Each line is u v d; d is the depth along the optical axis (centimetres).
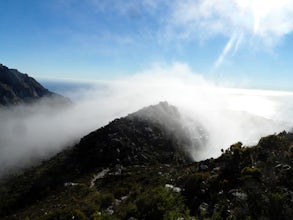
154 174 3428
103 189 3475
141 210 1492
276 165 1886
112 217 1547
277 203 1275
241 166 1992
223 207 1367
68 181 5497
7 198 6162
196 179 1861
